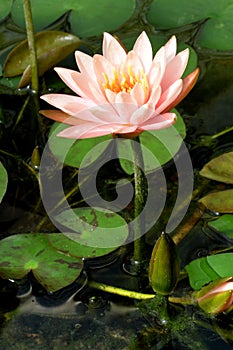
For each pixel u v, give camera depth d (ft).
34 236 4.42
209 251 4.41
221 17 5.06
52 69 4.98
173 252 4.14
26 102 4.91
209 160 4.66
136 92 4.12
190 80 4.21
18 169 4.69
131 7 5.15
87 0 5.18
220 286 4.17
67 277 4.31
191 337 4.23
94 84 4.25
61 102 4.24
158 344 4.23
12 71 4.95
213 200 4.47
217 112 4.79
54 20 5.13
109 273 4.38
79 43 4.95
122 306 4.31
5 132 4.81
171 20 5.10
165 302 4.29
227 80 4.89
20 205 4.57
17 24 5.16
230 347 4.21
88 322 4.28
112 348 4.23
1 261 4.34
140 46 4.30
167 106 4.17
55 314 4.30
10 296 4.33
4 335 4.26
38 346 4.24
